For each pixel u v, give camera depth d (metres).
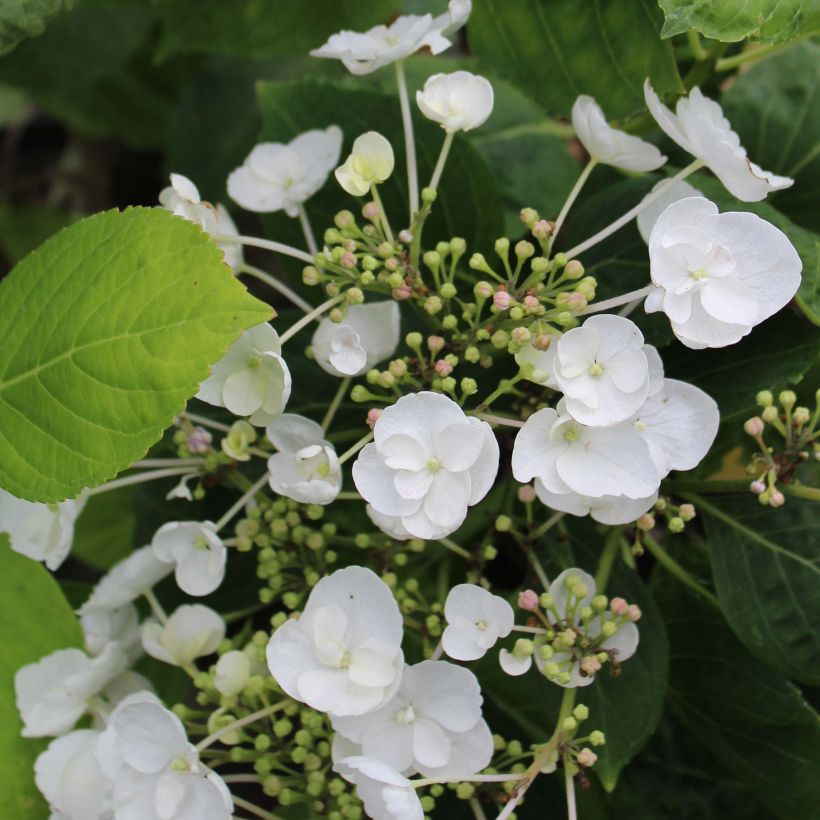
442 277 0.74
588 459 0.64
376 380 0.66
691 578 0.72
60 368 0.65
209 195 0.91
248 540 0.69
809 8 0.68
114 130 0.99
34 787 0.70
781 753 0.71
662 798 0.75
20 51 0.91
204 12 0.81
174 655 0.69
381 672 0.64
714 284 0.65
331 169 0.72
